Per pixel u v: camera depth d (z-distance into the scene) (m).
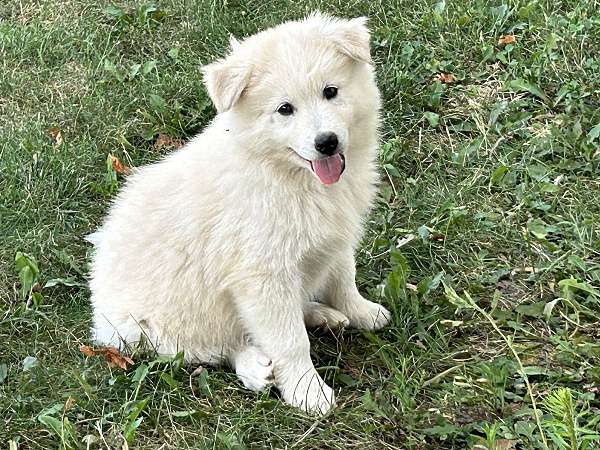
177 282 0.96
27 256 1.11
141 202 0.98
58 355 1.03
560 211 1.15
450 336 1.00
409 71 1.41
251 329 0.94
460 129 1.31
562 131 1.26
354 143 0.92
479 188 1.20
